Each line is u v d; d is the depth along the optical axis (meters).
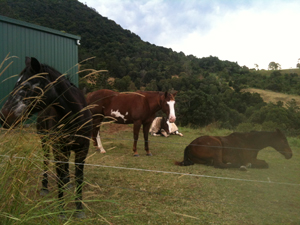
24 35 9.68
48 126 2.75
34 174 2.03
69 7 170.50
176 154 6.07
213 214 2.75
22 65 9.63
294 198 3.25
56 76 2.52
